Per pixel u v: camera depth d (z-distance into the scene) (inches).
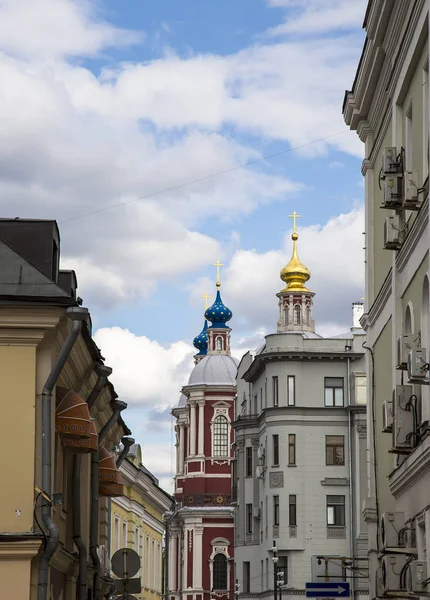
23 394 739.4
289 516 2930.6
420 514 827.4
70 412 800.9
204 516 4256.9
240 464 3250.5
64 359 738.2
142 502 2118.6
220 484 4333.2
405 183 810.2
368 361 1171.9
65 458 896.3
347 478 2938.0
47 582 722.2
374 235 1169.4
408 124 912.9
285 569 2906.0
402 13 890.7
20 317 738.2
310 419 2979.8
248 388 3356.3
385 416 888.3
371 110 1142.3
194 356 5108.3
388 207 858.1
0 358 741.3
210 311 4714.6
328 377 3004.4
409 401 837.8
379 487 1128.2
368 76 1079.6
